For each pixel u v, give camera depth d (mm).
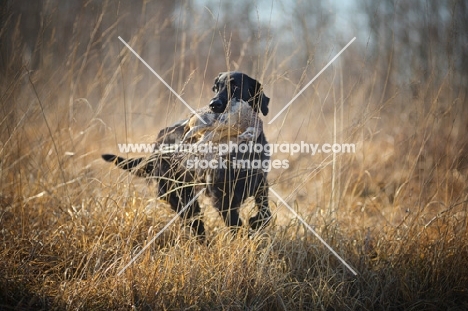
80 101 7688
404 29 10570
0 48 7133
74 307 4852
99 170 7176
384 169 8391
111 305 4926
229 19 12500
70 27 9297
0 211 6125
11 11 7418
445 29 9602
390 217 6734
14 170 6758
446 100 7617
